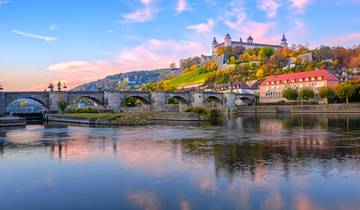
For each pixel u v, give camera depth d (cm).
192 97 18375
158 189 2797
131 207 2412
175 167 3569
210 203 2444
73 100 14188
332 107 16100
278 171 3319
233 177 3112
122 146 5188
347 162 3712
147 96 16512
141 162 3878
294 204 2411
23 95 12925
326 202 2447
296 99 19662
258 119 12400
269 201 2469
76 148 5059
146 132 7506
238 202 2456
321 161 3778
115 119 10556
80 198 2633
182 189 2780
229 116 15475
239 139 5906
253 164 3656
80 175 3331
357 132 6806
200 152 4497
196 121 11700
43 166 3781
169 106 17238
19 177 3300
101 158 4184
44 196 2698
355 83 17462
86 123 10831
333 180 2980
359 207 2353
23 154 4597
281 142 5419
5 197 2689
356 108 15375
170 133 7200
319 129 7606
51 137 6650
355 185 2825
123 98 15450
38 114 13775
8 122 10144
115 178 3180
